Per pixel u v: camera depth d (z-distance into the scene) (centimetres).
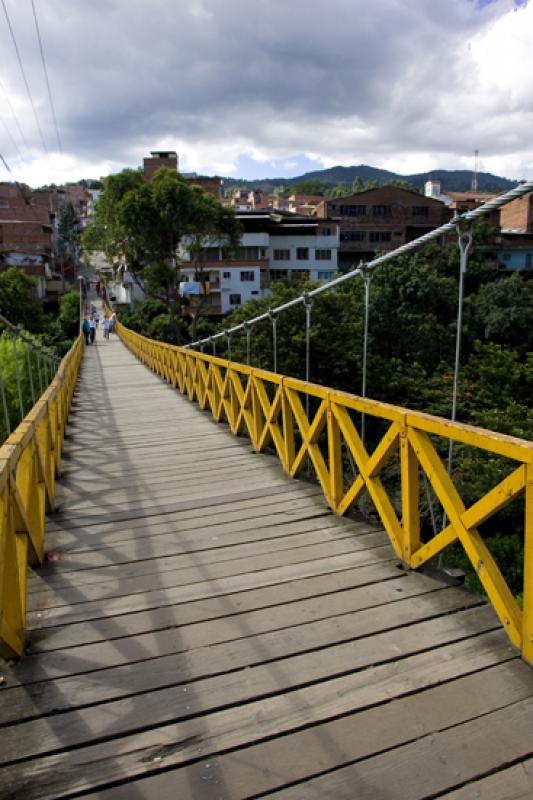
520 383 1298
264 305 1720
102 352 2219
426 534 779
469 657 212
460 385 1358
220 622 241
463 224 266
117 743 175
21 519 246
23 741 177
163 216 2730
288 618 242
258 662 212
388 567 286
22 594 236
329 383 1614
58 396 536
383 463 296
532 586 197
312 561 296
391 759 167
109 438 623
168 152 4369
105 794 158
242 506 384
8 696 197
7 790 159
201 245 3192
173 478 457
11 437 267
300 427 411
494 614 240
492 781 159
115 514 376
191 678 204
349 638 226
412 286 2070
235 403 614
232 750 172
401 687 196
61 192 7512
